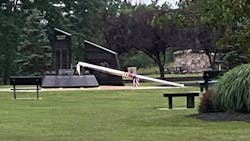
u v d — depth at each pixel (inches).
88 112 649.6
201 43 1790.1
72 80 1232.8
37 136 427.2
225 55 1438.2
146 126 482.3
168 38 1862.7
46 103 817.5
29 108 723.4
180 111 628.1
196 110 632.4
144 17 1883.6
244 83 514.9
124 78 1534.2
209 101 554.6
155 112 629.0
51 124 514.6
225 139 393.4
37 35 1802.4
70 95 984.3
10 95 1000.2
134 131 446.9
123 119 548.1
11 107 741.9
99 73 1380.4
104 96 962.1
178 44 1866.4
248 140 388.5
